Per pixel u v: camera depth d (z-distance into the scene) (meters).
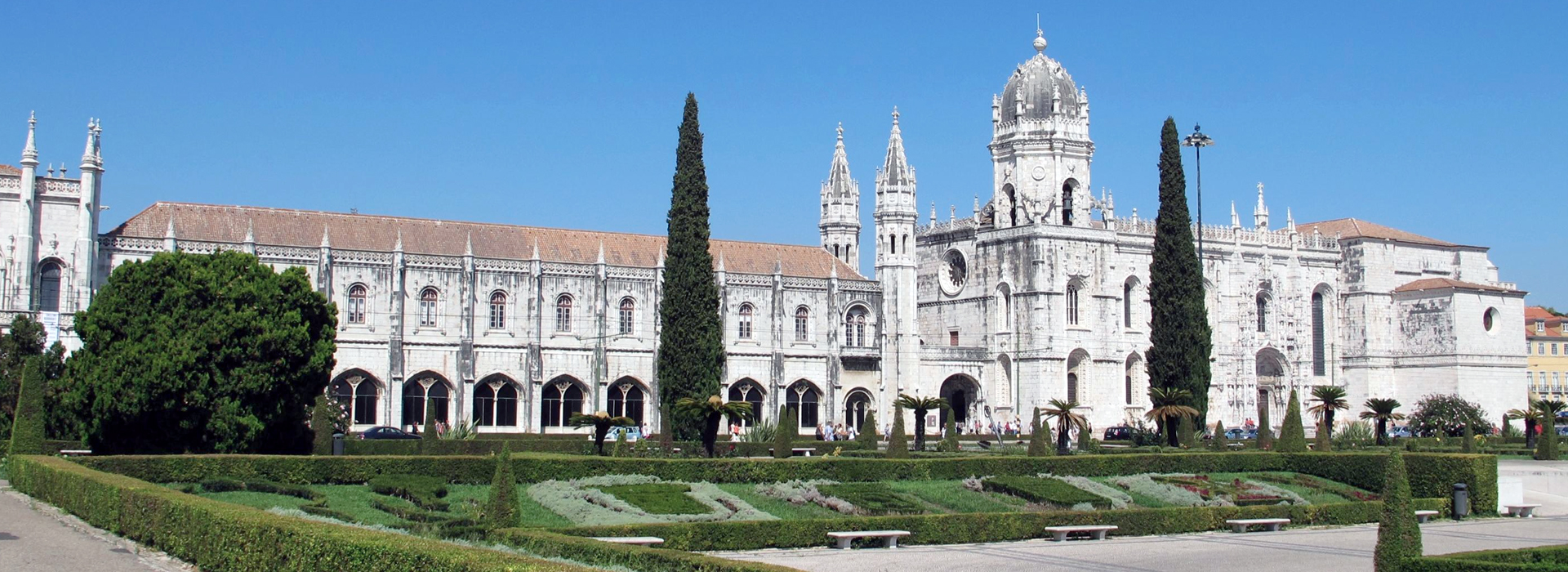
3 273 103.62
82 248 105.25
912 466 72.50
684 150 110.19
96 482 50.81
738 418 91.69
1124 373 147.62
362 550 33.91
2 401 86.19
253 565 37.78
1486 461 73.75
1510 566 41.41
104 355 73.25
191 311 73.69
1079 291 145.50
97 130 107.25
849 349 137.12
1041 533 59.44
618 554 39.91
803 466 69.69
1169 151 121.69
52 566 41.25
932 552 54.22
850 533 54.06
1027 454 86.44
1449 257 169.25
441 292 120.12
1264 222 158.75
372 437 102.94
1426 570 42.78
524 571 30.27
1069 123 145.25
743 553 52.91
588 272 125.81
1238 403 153.38
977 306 149.50
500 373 121.38
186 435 73.50
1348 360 163.38
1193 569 50.50
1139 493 73.62
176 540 43.00
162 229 113.31
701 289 108.50
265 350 74.44
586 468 66.00
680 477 67.00
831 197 149.25
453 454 80.75
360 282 117.12
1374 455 78.50
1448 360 157.62
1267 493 75.44
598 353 124.94
